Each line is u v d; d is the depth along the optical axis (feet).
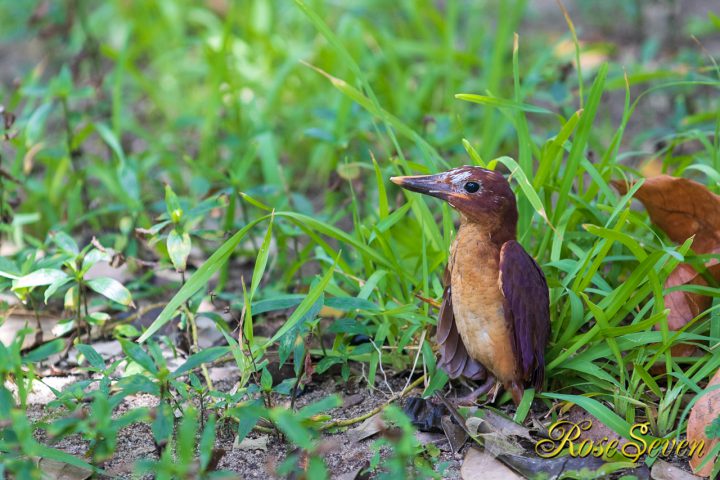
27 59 48.70
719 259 21.18
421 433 20.29
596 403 19.49
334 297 21.50
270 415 17.15
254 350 21.65
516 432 19.62
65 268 27.84
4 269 22.38
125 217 29.94
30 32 44.86
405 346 22.66
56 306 27.04
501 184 19.47
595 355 20.70
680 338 20.20
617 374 21.21
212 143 34.73
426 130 31.53
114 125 32.78
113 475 18.88
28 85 34.99
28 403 22.04
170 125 38.11
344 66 37.14
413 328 22.08
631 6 44.32
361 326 21.84
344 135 30.91
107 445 17.66
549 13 51.62
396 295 23.52
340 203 31.27
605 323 20.07
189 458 17.29
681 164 26.53
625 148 35.70
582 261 21.24
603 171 24.14
